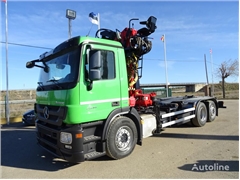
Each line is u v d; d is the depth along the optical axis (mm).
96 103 4031
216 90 39219
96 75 3760
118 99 4457
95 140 4055
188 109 7344
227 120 9070
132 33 5578
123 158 4605
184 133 6832
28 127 9297
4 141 6645
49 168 4254
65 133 3807
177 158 4523
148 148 5305
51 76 4586
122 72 4594
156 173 3793
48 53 4906
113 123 4336
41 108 4754
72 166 4301
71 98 3756
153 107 5898
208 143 5566
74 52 4016
